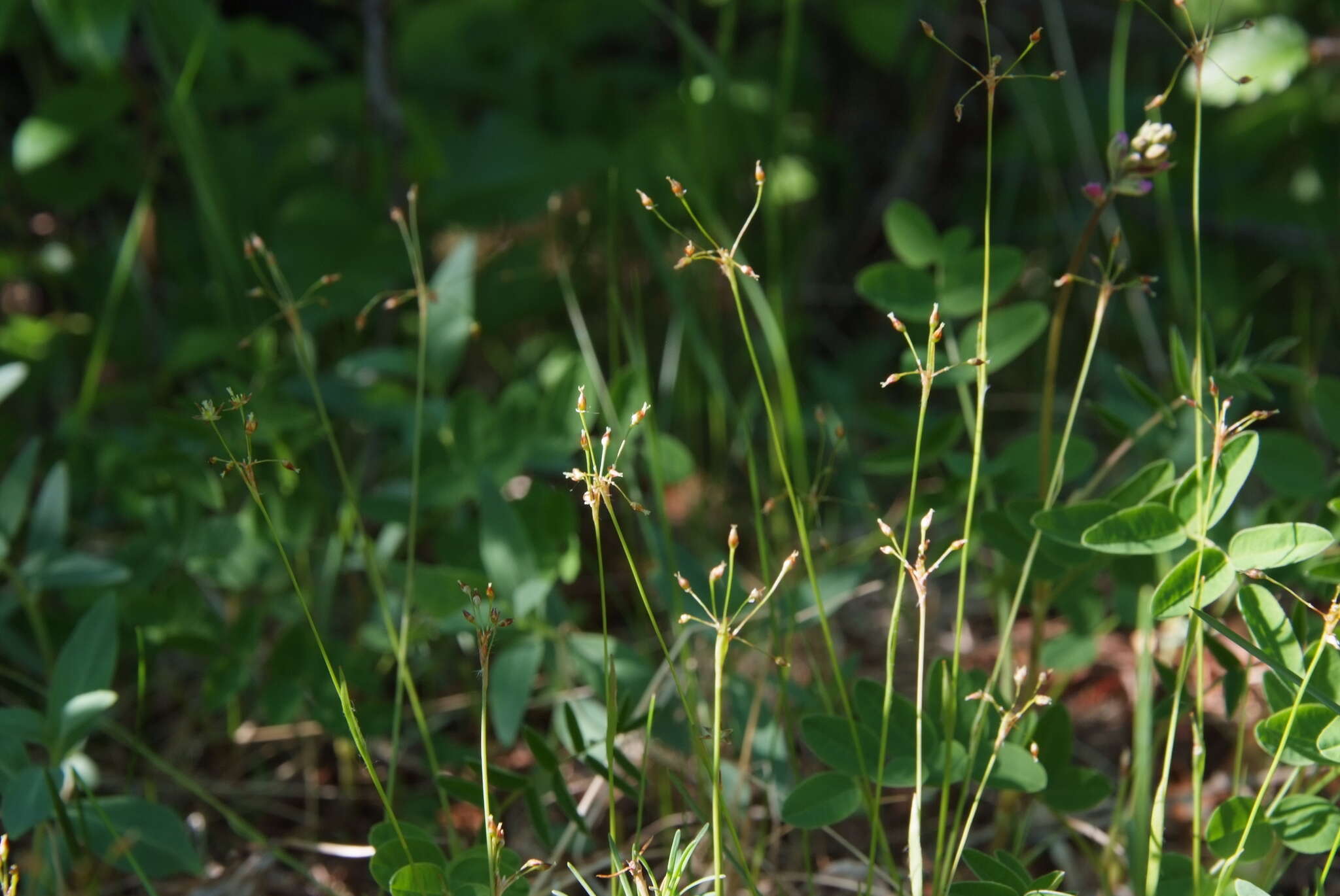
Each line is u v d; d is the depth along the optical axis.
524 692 1.31
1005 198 1.97
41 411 1.72
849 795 1.25
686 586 1.21
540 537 1.36
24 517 1.53
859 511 1.60
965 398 1.35
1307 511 1.36
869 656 1.49
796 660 1.47
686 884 1.32
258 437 1.40
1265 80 1.55
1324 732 1.21
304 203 1.63
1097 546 1.23
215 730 1.44
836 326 1.99
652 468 1.38
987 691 1.25
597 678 1.33
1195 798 1.23
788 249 1.89
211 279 1.83
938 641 1.50
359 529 1.34
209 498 1.42
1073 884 1.34
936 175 1.97
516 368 1.87
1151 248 1.94
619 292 1.93
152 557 1.42
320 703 1.36
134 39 1.63
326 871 1.36
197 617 1.39
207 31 1.53
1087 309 1.88
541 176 1.74
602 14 2.04
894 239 1.36
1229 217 1.89
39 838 1.29
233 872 1.36
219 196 1.55
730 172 1.76
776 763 1.32
